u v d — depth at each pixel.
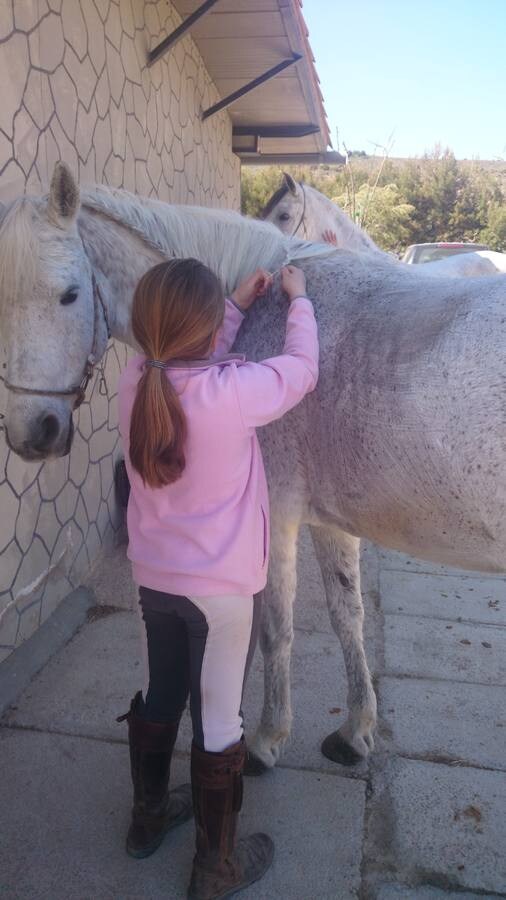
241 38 4.43
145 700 1.69
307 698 2.53
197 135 4.98
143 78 3.82
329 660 2.78
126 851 1.83
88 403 3.28
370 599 3.32
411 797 2.04
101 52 3.25
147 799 1.75
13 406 1.79
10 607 2.61
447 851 1.84
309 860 1.82
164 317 1.39
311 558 3.78
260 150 6.63
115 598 3.21
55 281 1.74
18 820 1.93
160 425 1.37
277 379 1.48
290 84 5.14
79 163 3.06
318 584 3.47
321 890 1.73
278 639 2.04
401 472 1.66
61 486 3.03
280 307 1.95
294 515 1.97
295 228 4.77
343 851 1.85
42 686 2.54
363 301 1.83
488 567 1.74
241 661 1.55
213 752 1.56
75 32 2.96
